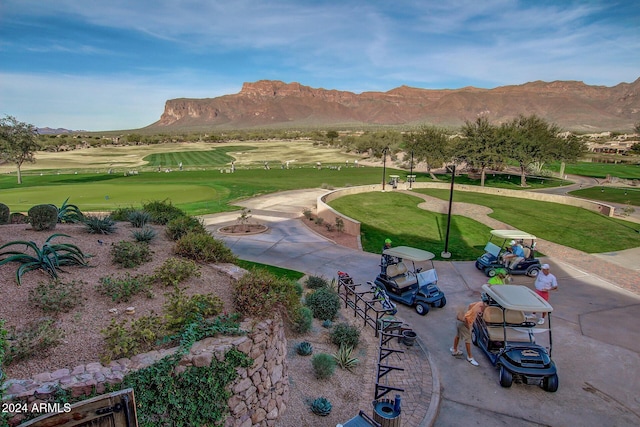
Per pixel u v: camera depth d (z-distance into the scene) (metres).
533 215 25.14
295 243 18.66
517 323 8.60
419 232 21.08
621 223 22.98
